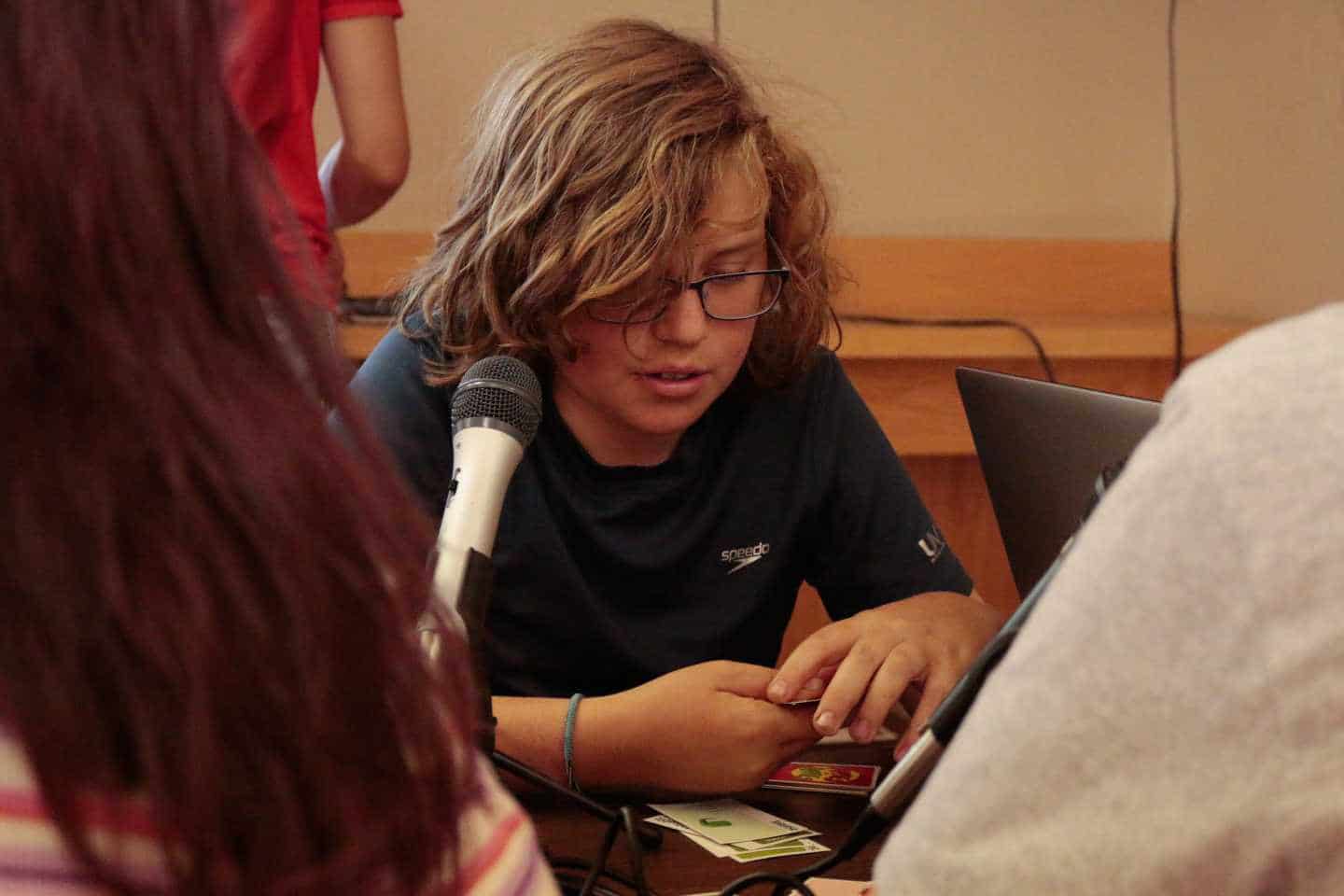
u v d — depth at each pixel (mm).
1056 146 3219
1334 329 521
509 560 1383
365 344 2293
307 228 1844
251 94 1760
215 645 377
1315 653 465
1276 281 3162
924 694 1209
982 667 781
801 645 1218
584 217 1244
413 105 2809
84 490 374
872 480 1525
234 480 388
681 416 1325
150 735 375
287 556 393
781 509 1495
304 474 406
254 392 406
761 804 1154
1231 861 472
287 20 1805
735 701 1161
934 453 2742
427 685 438
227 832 384
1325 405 494
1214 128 3268
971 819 527
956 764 544
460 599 818
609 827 942
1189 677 490
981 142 3174
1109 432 1015
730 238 1263
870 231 3146
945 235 3186
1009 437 1138
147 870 383
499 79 1408
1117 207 3270
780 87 2773
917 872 535
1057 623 531
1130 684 502
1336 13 2998
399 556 436
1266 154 3184
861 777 1214
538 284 1259
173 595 375
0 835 374
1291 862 461
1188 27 3223
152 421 382
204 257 413
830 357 1573
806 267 1408
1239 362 529
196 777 375
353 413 448
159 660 372
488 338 1336
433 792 431
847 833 1080
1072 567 542
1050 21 3166
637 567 1416
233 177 420
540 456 1403
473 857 457
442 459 1395
